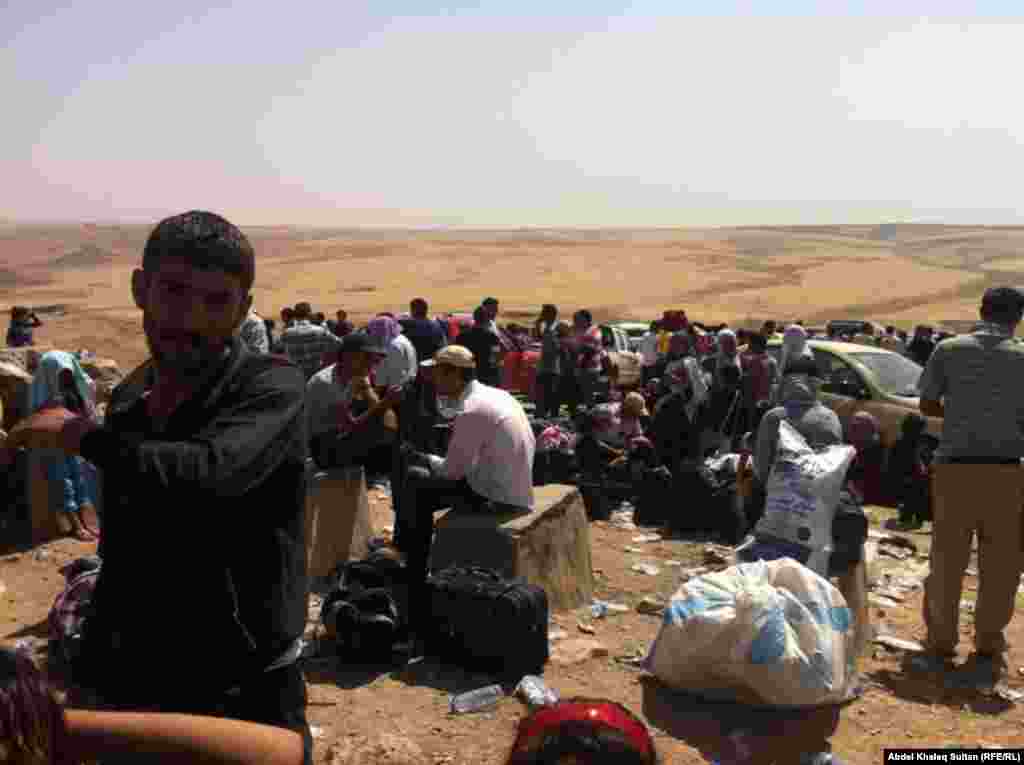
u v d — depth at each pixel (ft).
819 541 19.36
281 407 5.98
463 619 18.10
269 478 6.04
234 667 6.12
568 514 22.52
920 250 542.57
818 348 43.86
